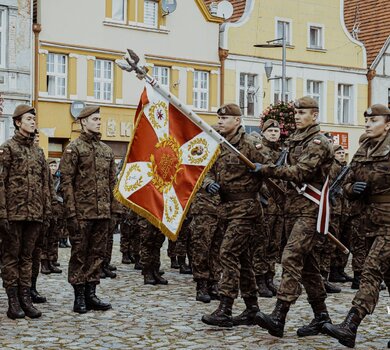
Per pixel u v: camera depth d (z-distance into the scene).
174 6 34.38
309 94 39.03
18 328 8.72
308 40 38.75
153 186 9.07
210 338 8.23
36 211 9.42
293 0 38.19
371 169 7.96
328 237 8.64
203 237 10.84
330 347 7.84
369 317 9.66
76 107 32.09
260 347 7.80
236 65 36.47
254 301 8.99
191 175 8.92
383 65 41.16
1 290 11.52
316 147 8.15
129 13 33.56
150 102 9.03
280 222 11.76
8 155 9.30
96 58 32.91
